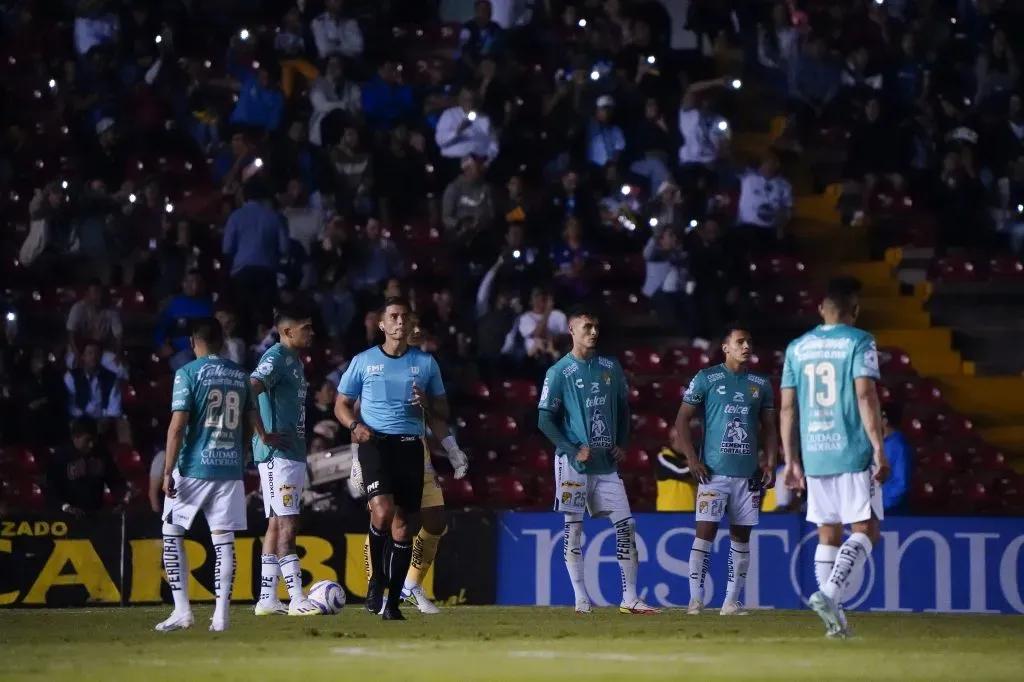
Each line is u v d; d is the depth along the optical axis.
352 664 24.98
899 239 73.75
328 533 46.81
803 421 30.77
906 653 27.62
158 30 80.38
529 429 61.38
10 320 64.06
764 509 52.34
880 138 74.62
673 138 76.62
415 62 83.12
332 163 71.25
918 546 46.03
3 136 74.75
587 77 75.00
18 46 79.94
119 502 54.81
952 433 63.69
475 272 66.81
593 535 47.16
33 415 59.31
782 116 80.50
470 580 47.22
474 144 73.75
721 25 82.00
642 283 68.81
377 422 34.88
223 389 32.78
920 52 79.38
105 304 64.50
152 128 74.94
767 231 70.06
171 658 26.31
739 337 40.88
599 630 33.72
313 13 81.44
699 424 54.66
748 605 46.25
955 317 70.56
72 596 45.19
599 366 40.72
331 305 64.19
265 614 39.81
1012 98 78.31
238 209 64.25
